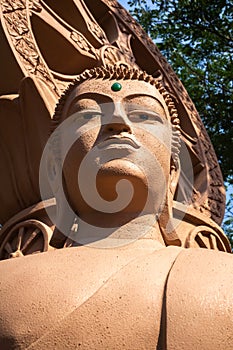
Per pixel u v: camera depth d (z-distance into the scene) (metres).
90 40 4.21
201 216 3.66
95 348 2.27
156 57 4.54
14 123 3.60
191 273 2.48
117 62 4.18
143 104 3.11
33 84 3.50
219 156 6.33
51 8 4.20
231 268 2.54
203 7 6.50
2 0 3.75
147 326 2.32
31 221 3.34
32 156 3.51
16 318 2.38
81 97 3.14
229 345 2.29
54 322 2.34
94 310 2.33
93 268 2.54
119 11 4.57
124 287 2.40
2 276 2.58
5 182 3.65
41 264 2.60
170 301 2.37
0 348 2.35
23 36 3.75
